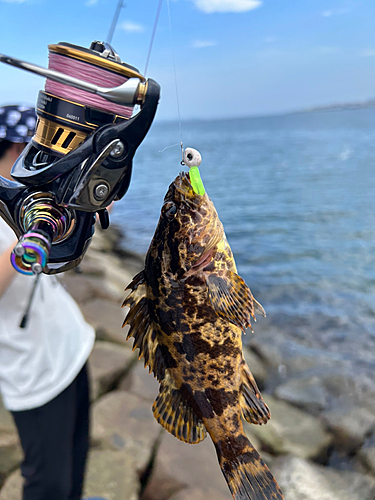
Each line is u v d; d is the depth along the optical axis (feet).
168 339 0.97
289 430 3.14
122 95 0.57
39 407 1.46
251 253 8.37
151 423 2.69
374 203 12.25
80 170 0.58
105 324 3.87
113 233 9.87
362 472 2.93
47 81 0.61
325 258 7.82
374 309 5.56
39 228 0.56
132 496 2.15
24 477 1.52
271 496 0.93
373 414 3.42
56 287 1.58
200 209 0.98
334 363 4.25
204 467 2.42
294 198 13.79
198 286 0.97
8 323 1.45
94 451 2.41
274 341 4.72
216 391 0.99
